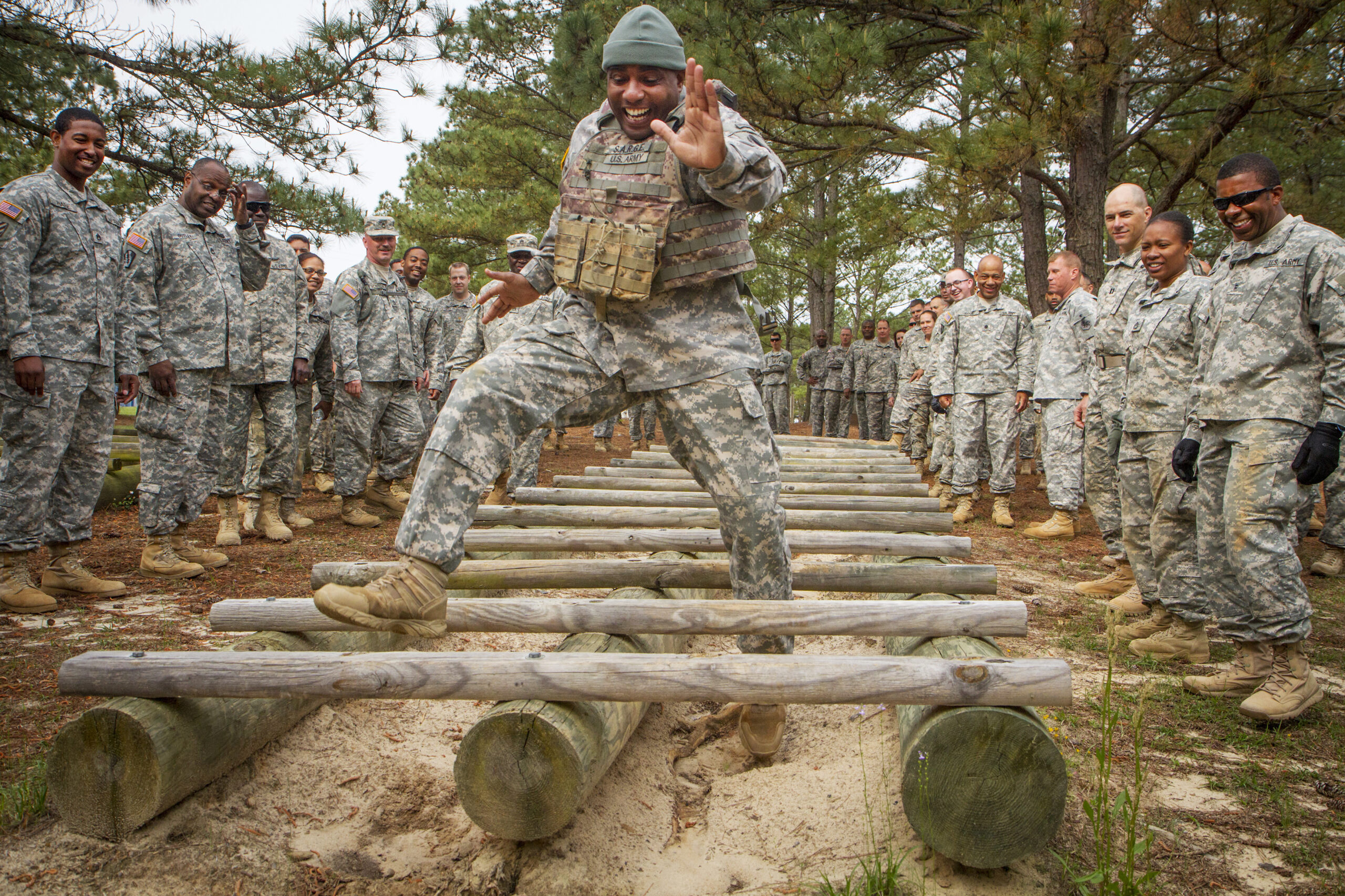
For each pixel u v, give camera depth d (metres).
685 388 2.43
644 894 2.30
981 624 2.65
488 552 4.23
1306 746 2.98
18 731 2.83
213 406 5.20
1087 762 2.79
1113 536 5.18
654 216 2.34
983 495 9.44
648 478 6.15
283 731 2.76
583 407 2.44
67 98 7.91
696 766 3.05
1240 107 8.34
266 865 2.27
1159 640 3.96
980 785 2.16
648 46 2.33
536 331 2.42
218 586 4.69
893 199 11.55
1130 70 9.21
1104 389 5.04
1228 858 2.29
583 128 2.59
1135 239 5.01
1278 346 3.15
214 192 4.91
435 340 8.22
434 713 3.21
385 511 7.33
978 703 2.17
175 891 2.15
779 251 22.66
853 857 2.34
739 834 2.55
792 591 3.17
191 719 2.33
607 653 2.43
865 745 2.93
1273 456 3.12
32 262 4.05
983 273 7.36
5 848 2.22
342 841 2.44
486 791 2.25
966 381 7.44
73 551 4.48
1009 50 7.96
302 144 8.46
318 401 8.58
